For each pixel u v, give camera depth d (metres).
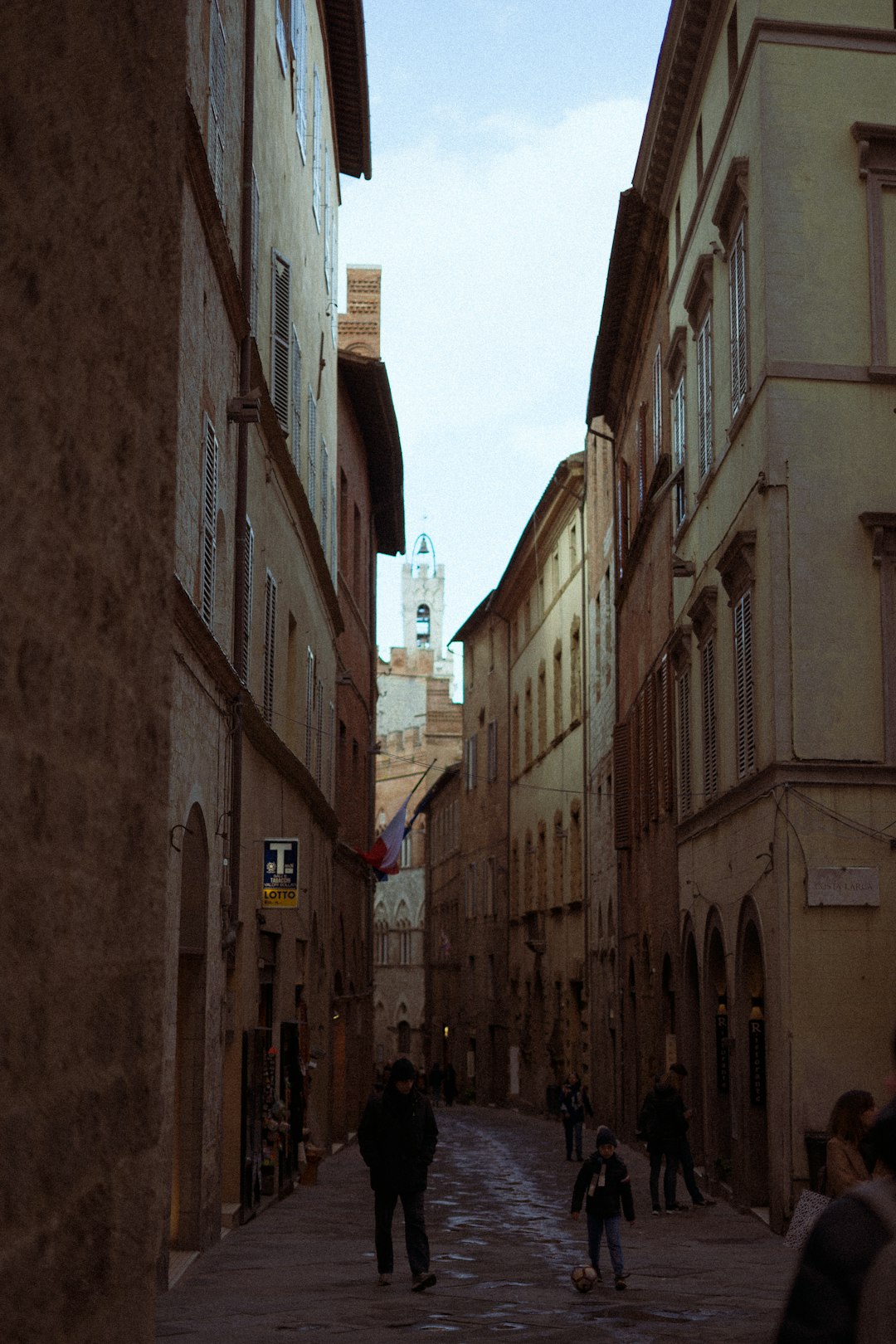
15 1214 3.75
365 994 43.16
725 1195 22.39
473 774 66.25
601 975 40.00
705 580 25.11
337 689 35.59
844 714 19.53
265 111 22.02
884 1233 2.88
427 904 79.88
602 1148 14.28
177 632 13.88
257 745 20.66
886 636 19.66
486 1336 11.46
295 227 25.77
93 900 4.39
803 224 20.39
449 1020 71.25
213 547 16.62
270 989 22.81
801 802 19.28
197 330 15.43
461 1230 18.95
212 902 16.52
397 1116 14.06
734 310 22.44
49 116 4.11
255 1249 16.53
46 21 4.09
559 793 47.62
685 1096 26.73
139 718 4.87
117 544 4.66
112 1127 4.50
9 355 3.83
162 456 5.12
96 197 4.48
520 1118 50.25
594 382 37.91
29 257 3.97
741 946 21.55
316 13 29.08
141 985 4.82
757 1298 13.57
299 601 26.38
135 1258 4.70
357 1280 14.28
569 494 46.12
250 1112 19.39
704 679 25.17
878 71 20.80
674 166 28.33
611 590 39.28
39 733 3.99
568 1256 16.50
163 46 5.10
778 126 20.58
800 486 19.89
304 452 27.56
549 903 49.22
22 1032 3.82
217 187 17.05
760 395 20.47
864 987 19.05
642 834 32.84
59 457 4.17
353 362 36.62
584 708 43.22
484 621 64.44
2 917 3.71
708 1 24.14
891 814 19.36
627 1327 11.94
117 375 4.66
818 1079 18.86
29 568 3.94
